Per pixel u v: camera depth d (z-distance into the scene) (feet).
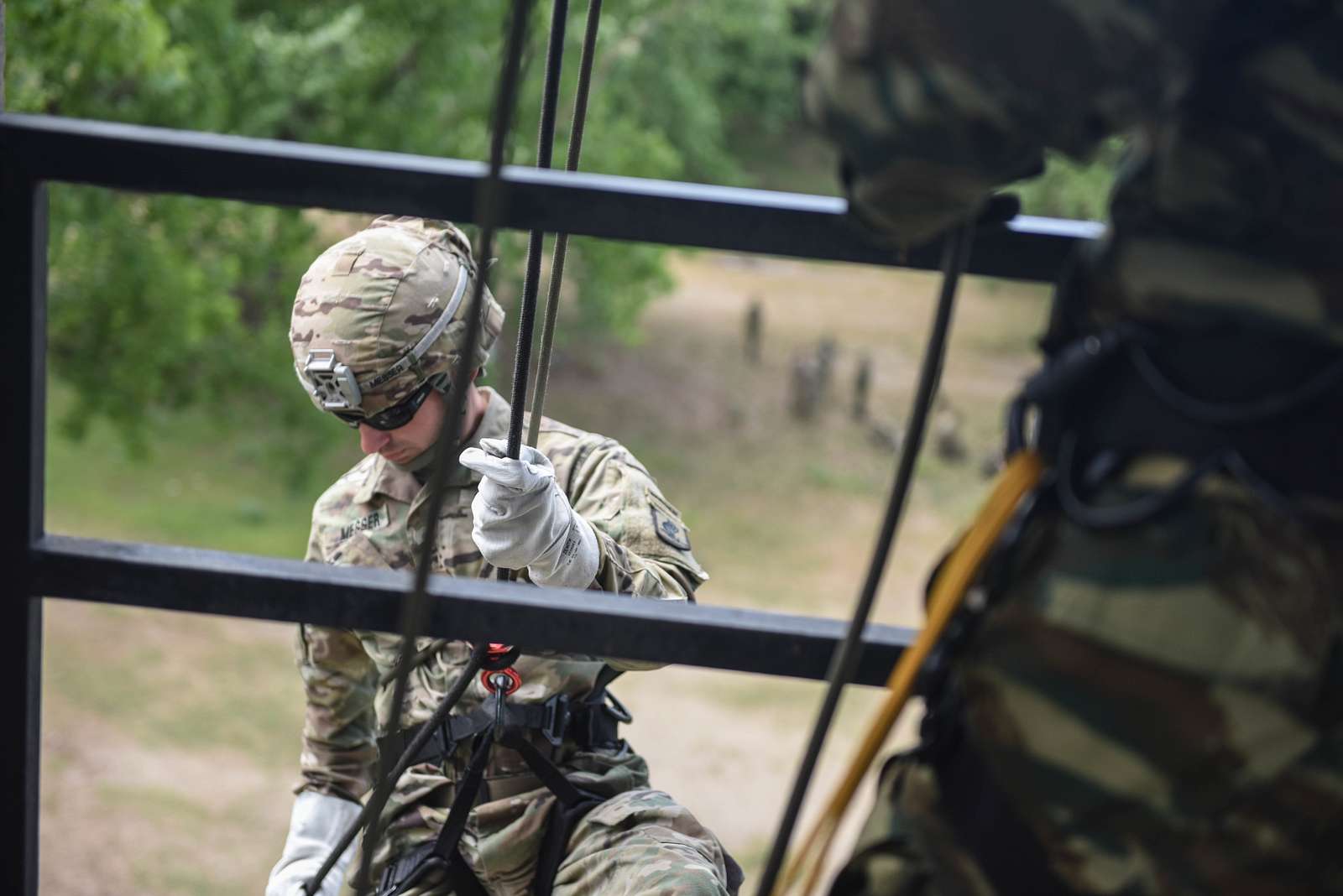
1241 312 3.60
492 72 50.37
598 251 67.46
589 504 7.52
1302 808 3.50
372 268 7.24
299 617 4.43
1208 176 3.59
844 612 64.90
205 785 44.16
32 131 4.20
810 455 81.30
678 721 52.85
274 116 42.22
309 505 66.28
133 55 26.05
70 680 49.85
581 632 4.38
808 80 3.73
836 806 3.83
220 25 39.47
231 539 62.08
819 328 98.68
